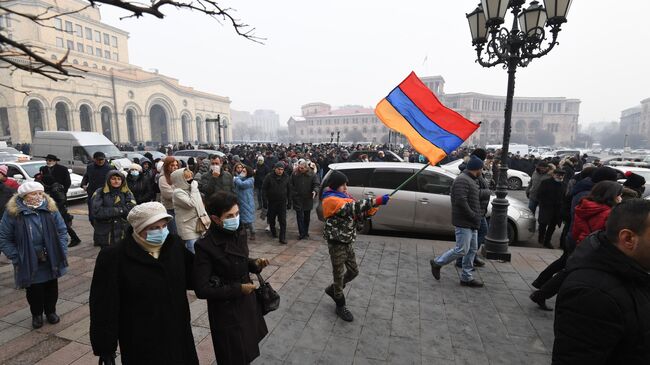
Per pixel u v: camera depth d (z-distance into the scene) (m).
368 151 15.45
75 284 4.75
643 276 1.43
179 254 2.24
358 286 4.73
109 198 4.55
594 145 95.56
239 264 2.36
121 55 64.56
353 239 3.76
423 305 4.20
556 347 1.53
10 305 4.15
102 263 2.01
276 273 5.18
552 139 91.75
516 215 6.99
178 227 4.53
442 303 4.25
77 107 43.56
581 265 1.55
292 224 8.70
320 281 4.89
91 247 6.38
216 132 73.69
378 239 7.03
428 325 3.75
